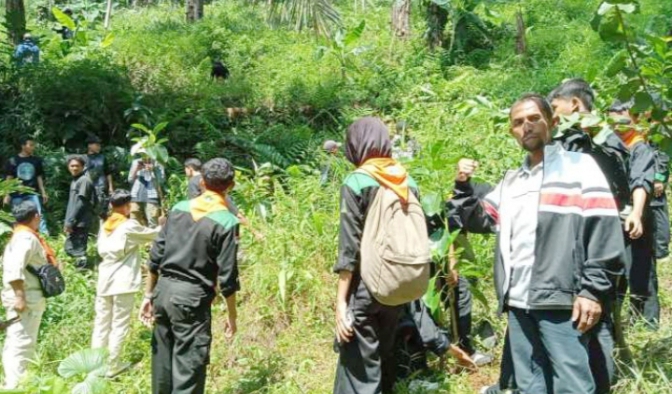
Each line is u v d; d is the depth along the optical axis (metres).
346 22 17.09
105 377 5.22
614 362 3.93
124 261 5.70
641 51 3.78
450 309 4.54
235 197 7.71
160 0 25.31
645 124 3.95
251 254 6.69
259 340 5.70
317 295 5.98
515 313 3.50
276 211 7.42
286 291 6.05
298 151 10.93
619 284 4.30
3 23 13.78
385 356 4.04
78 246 8.52
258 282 6.21
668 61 3.76
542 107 3.43
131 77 12.66
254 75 13.73
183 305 4.43
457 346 4.59
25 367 5.43
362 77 12.99
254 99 12.38
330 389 4.71
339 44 13.38
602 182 3.29
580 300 3.20
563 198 3.29
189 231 4.47
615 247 3.21
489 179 7.26
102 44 14.48
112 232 5.72
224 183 4.57
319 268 6.36
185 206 4.57
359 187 3.77
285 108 12.38
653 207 5.04
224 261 4.45
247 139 11.20
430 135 9.39
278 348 5.50
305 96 12.45
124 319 5.65
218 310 6.12
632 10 3.63
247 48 15.63
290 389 4.74
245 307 6.11
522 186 3.49
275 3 7.37
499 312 3.52
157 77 12.66
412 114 10.91
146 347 5.91
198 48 15.04
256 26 17.80
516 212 3.47
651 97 3.76
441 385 4.37
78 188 8.52
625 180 3.96
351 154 3.92
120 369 5.50
